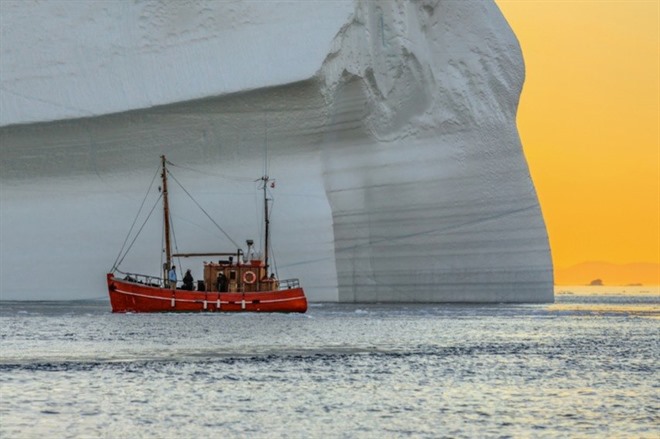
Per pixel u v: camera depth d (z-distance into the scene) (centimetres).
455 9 15150
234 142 13688
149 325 10050
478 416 5378
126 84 13875
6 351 7744
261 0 13675
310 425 5125
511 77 15238
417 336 9281
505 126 15038
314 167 13662
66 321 10556
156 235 13750
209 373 6638
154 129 13788
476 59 15138
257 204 13575
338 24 13375
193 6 13825
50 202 14100
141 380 6322
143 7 14038
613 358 7875
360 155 14150
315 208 13462
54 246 13938
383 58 14250
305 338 8894
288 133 13588
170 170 13850
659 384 6481
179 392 5916
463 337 9312
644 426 5191
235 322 10450
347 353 7819
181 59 13750
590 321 12362
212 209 13625
